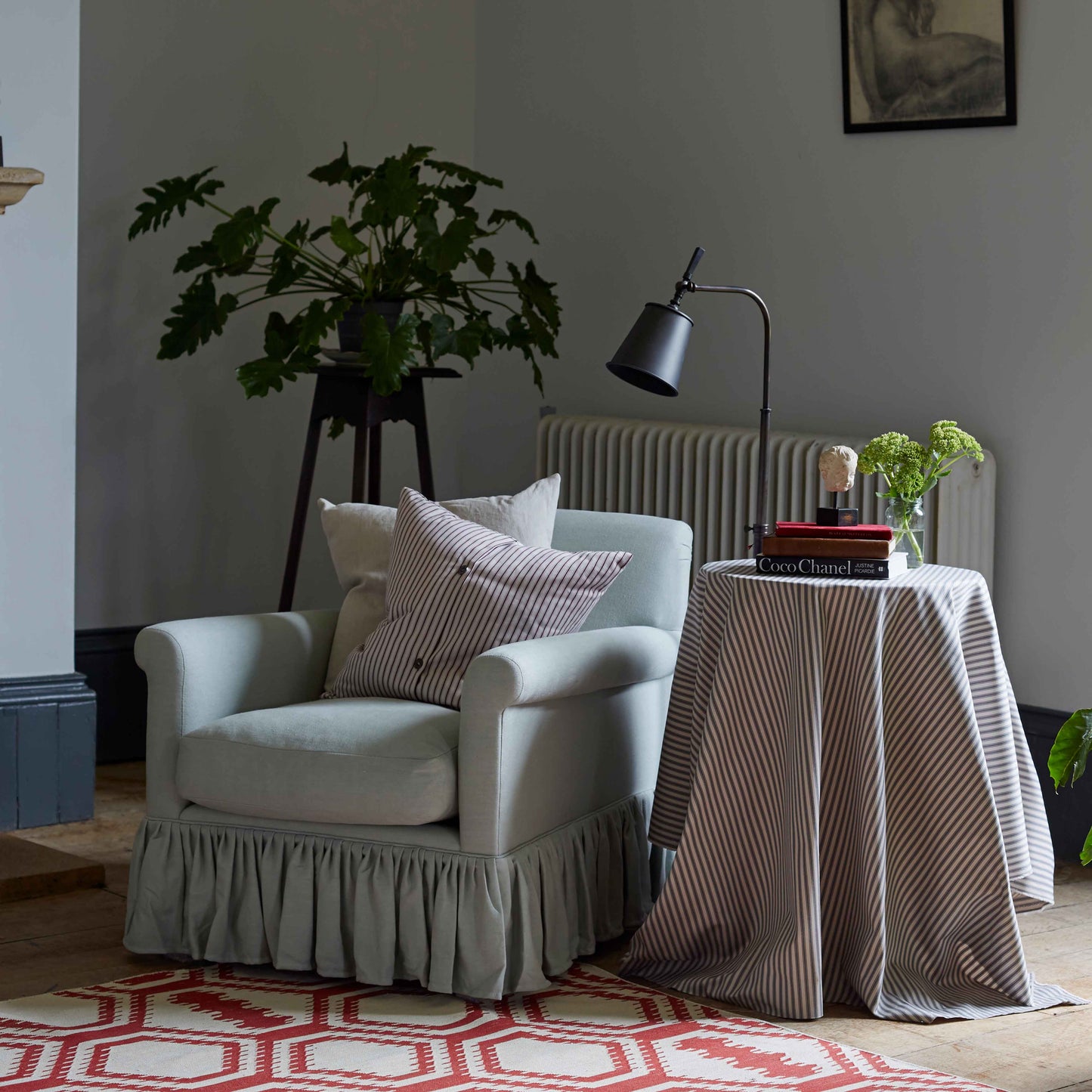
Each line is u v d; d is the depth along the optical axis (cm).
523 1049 270
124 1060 263
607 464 482
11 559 396
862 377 435
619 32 495
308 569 517
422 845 291
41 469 399
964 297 410
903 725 292
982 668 303
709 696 308
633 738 332
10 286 390
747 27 459
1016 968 292
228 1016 284
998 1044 276
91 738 410
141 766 477
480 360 543
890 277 427
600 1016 287
